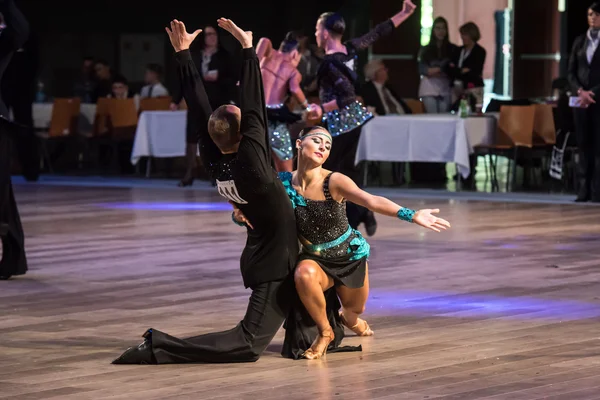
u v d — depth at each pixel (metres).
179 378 6.10
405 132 15.86
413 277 9.26
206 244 11.24
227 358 6.41
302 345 6.57
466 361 6.39
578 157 14.79
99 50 24.97
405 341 6.95
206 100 6.62
